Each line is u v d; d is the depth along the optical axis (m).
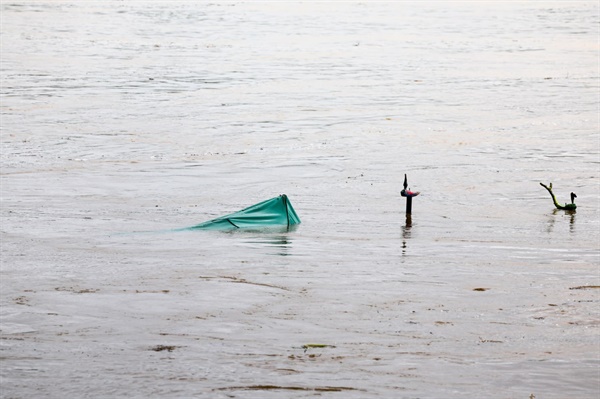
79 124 107.62
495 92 136.00
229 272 57.12
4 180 81.75
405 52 188.12
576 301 52.44
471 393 39.81
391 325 48.16
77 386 39.97
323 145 98.69
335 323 48.38
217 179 83.88
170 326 47.66
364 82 145.12
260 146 97.88
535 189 81.19
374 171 87.44
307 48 191.88
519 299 52.69
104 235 65.69
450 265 59.22
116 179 83.12
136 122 109.56
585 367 42.81
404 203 76.12
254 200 76.88
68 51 178.88
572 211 74.06
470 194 79.12
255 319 48.84
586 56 183.25
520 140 102.00
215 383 40.41
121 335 46.28
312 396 39.19
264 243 64.00
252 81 144.12
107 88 134.12
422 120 113.62
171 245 63.25
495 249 63.12
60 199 75.94
